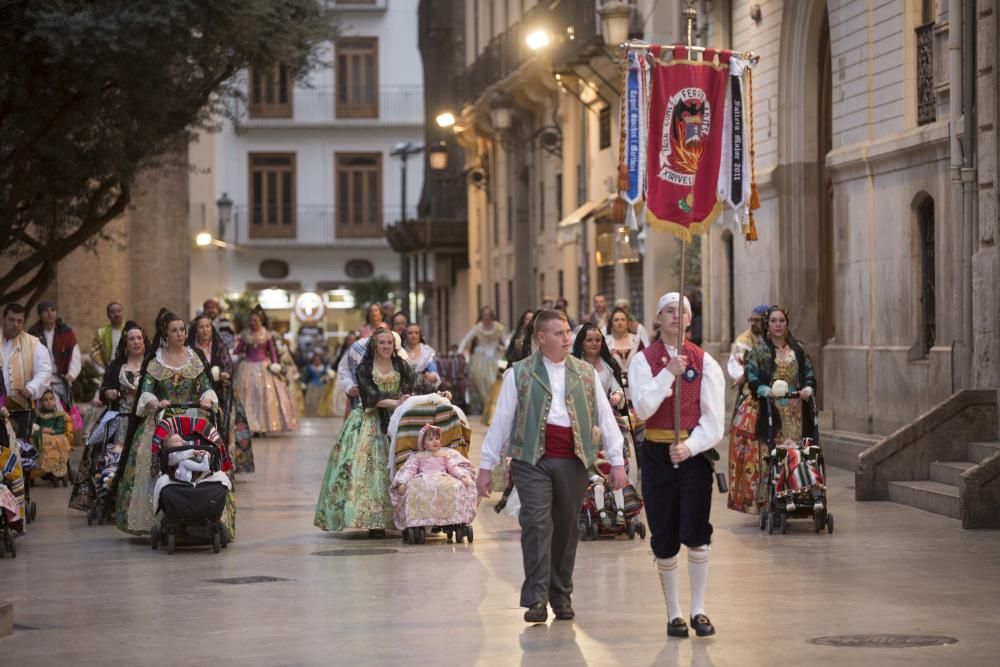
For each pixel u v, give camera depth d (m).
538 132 54.84
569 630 14.09
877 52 29.78
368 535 21.48
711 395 13.86
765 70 35.69
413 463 20.70
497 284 68.94
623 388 21.58
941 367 26.95
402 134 103.94
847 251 31.25
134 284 61.94
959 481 23.00
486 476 14.59
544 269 58.84
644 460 14.09
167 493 19.84
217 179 102.12
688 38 14.97
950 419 24.47
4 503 19.44
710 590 16.23
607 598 15.85
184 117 33.94
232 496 20.91
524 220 64.19
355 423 21.45
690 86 14.84
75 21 27.72
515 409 14.56
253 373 41.25
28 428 23.77
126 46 28.47
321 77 103.25
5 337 24.20
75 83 30.22
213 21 29.56
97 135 32.88
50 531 22.41
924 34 28.09
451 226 76.62
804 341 34.47
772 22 35.22
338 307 103.62
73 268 52.16
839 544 19.70
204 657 13.14
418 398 20.92
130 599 16.30
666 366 13.80
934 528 21.22
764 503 21.59
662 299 14.12
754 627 14.09
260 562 18.97
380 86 103.56
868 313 30.23
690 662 12.57
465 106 67.88
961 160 25.75
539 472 14.43
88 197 36.56
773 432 21.20
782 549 19.30
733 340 39.31
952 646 13.05
